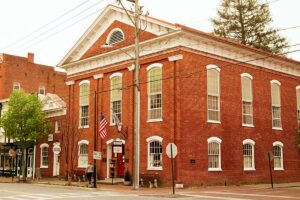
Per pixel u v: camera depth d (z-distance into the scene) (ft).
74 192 76.95
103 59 113.09
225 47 100.58
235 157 99.45
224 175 95.81
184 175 87.04
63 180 118.83
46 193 73.72
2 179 132.77
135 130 83.30
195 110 91.97
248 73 106.93
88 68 118.32
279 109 116.16
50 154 132.36
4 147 157.48
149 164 94.32
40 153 136.77
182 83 90.58
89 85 117.50
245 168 102.17
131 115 101.40
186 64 91.91
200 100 93.50
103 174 107.55
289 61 118.62
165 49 94.43
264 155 108.27
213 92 96.78
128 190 81.35
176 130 88.84
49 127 130.62
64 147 121.19
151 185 89.81
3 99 169.07
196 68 93.81
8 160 154.20
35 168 137.28
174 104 90.27
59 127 131.23
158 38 94.63
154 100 96.27
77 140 113.39
